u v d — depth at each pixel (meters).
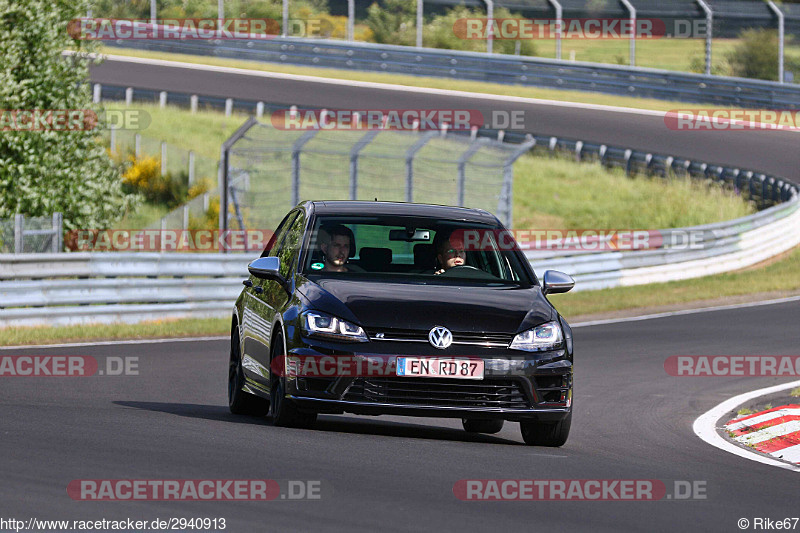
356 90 157.50
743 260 97.06
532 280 30.69
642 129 149.38
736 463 27.39
